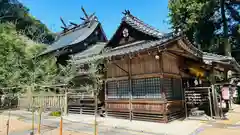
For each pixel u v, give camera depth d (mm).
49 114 11719
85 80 13594
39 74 15883
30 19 33281
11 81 15516
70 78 13938
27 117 10945
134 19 12258
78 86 14133
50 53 20516
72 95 12281
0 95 16172
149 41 10906
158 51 7449
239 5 20328
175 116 9148
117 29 12469
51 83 15039
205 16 19844
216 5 19688
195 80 12281
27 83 15188
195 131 6801
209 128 7328
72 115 11453
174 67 9711
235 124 7949
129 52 8109
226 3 20797
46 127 7965
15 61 16828
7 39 19047
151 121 8734
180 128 7320
